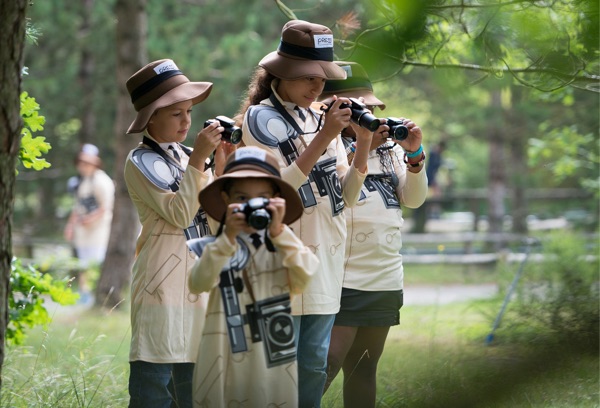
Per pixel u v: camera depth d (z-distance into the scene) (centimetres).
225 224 883
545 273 2336
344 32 1138
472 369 1255
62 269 3069
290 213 917
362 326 1156
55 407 1255
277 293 902
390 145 1212
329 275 1034
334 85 1193
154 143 1071
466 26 1207
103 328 2153
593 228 4241
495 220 4450
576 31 870
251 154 896
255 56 4053
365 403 1180
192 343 1040
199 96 1084
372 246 1155
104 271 2644
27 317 1455
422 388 1228
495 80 1223
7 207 857
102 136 4484
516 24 836
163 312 1031
